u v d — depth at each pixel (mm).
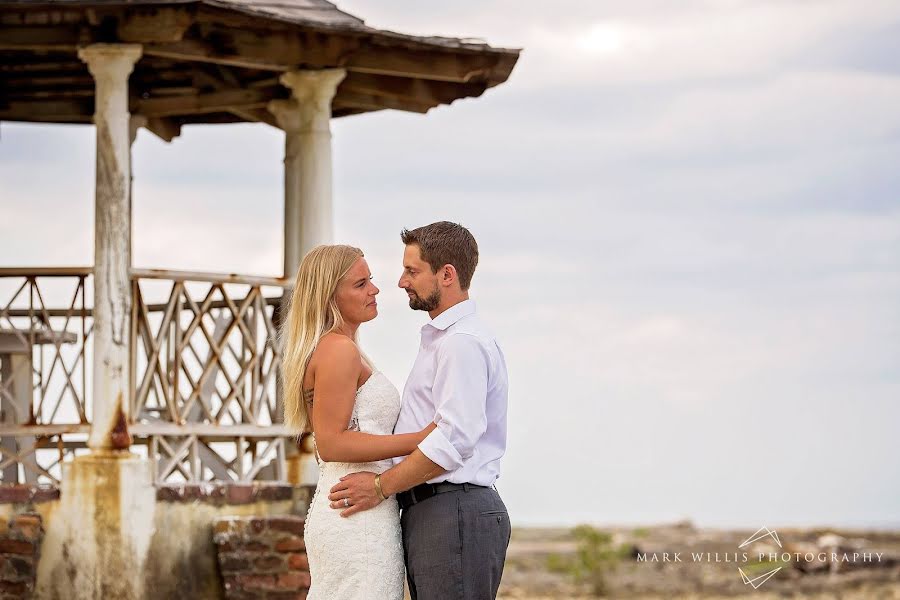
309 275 5906
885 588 19344
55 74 11195
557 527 35875
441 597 5621
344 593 5699
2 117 11641
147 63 10891
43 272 9102
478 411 5594
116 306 8914
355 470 5785
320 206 10000
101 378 8852
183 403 10047
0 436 9438
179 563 8906
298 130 10180
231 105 11133
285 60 9867
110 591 8648
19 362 9469
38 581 8688
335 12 10219
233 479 9938
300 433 5965
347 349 5777
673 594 18938
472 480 5703
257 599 8922
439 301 5797
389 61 10141
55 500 8734
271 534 9016
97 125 9016
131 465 8766
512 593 19500
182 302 9922
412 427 5797
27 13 8844
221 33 9555
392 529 5781
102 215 8977
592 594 19266
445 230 5840
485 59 10281
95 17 8836
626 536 26703
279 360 9953
